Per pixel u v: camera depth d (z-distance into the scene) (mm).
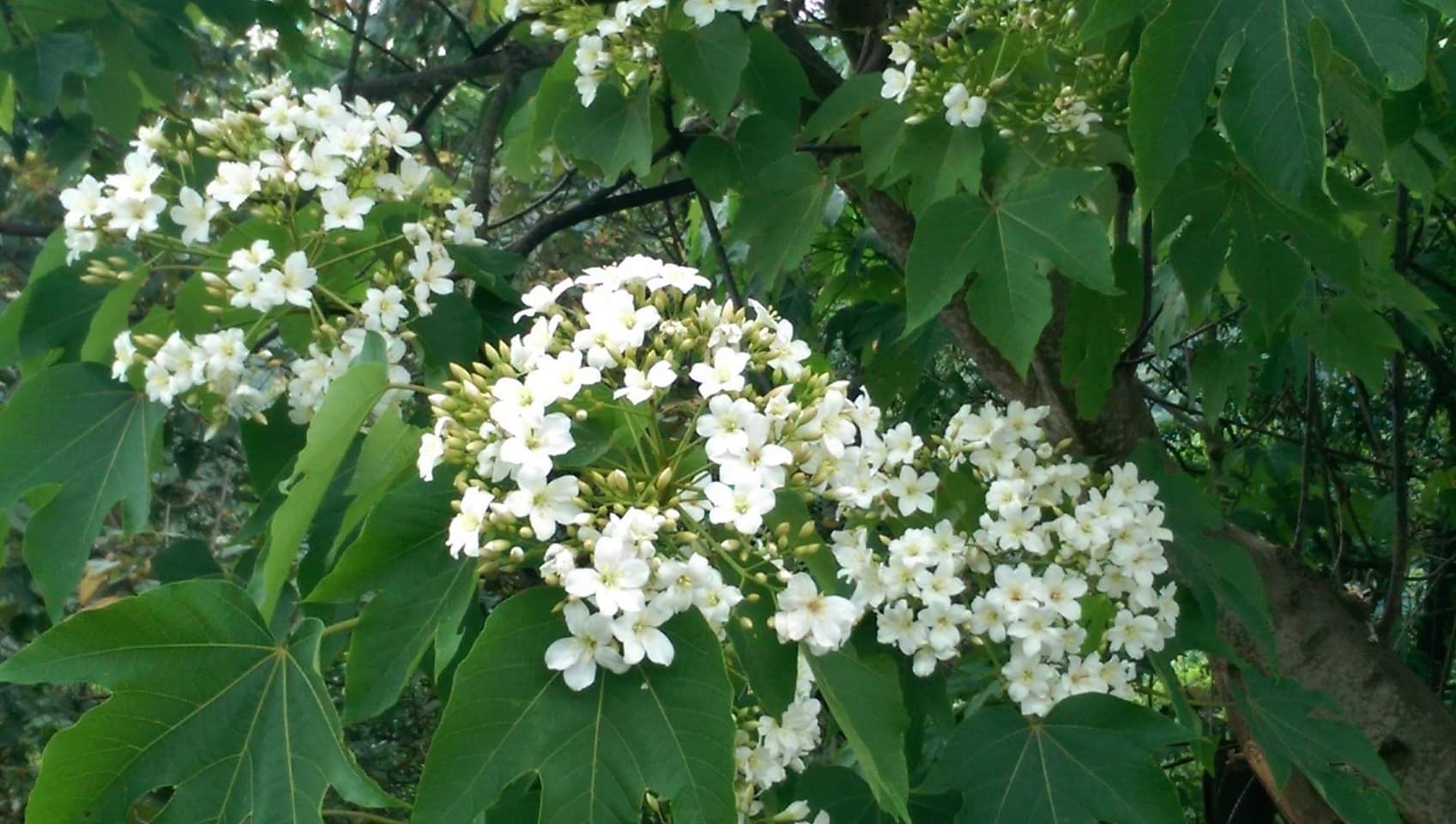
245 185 714
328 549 679
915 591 669
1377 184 1119
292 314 755
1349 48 596
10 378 1351
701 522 538
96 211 710
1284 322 1141
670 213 1470
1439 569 1591
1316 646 1059
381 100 1351
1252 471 1631
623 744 464
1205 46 615
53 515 693
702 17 837
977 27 854
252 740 513
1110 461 1077
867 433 679
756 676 543
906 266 763
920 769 785
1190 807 1699
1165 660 759
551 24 933
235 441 1405
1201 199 833
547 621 481
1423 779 1035
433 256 755
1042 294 743
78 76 1050
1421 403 1779
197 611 520
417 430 552
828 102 904
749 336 590
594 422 550
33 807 484
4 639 1404
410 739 1624
